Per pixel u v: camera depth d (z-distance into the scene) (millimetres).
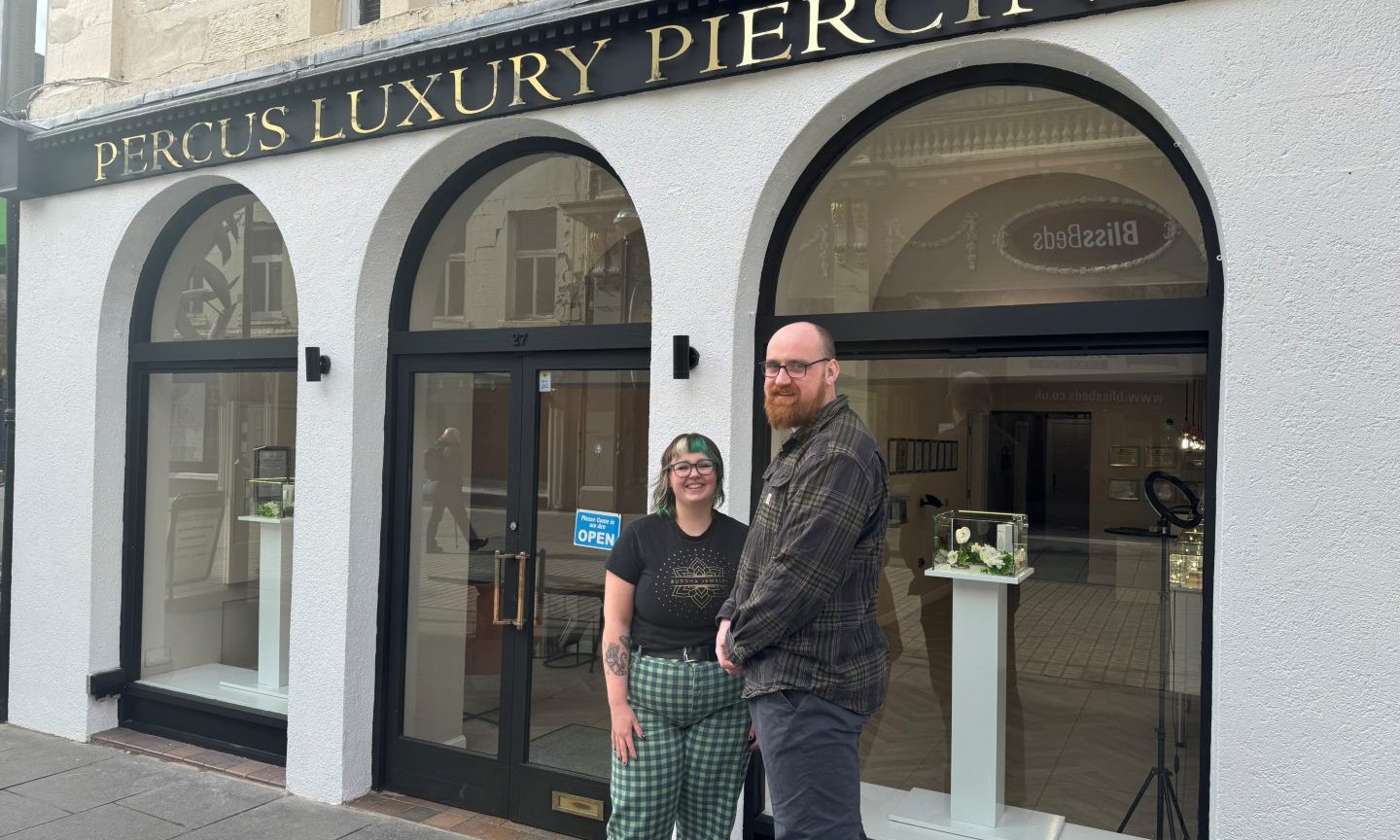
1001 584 3557
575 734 4215
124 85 5352
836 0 3379
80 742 5391
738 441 3672
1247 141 2811
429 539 4629
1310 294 2734
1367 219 2674
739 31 3566
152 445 5680
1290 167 2762
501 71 4094
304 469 4645
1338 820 2676
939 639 3654
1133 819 3357
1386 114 2656
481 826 4250
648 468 3889
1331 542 2697
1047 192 3406
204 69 5016
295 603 4648
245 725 5156
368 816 4352
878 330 3572
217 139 4910
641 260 4191
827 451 2312
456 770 4469
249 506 5355
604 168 4305
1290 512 2744
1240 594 2797
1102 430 3324
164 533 5680
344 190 4551
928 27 3207
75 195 5504
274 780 4805
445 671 4570
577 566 4230
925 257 3596
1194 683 3246
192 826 4211
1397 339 2641
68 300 5535
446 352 4547
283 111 4684
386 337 4684
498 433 4449
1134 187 3262
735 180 3623
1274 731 2748
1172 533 3242
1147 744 3334
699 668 2826
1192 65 2881
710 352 3666
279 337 5043
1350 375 2688
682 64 3686
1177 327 3070
